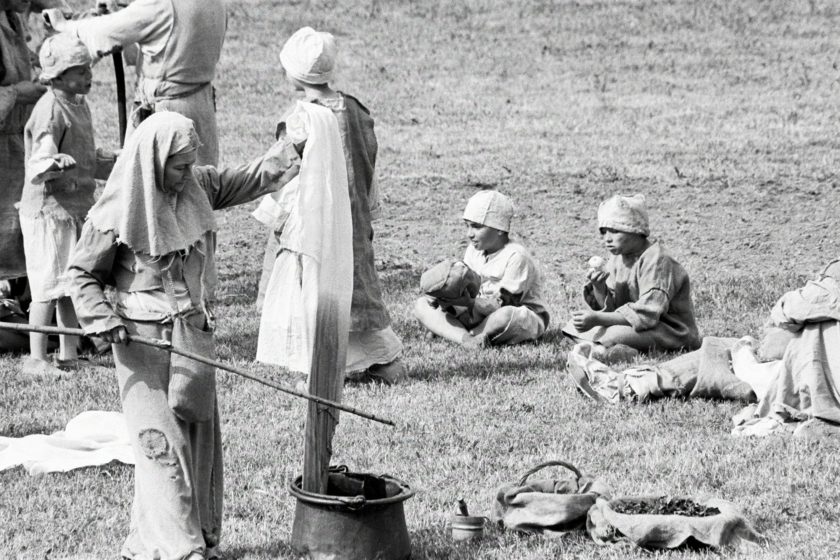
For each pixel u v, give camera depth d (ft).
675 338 80.33
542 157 141.59
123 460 61.52
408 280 103.45
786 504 55.06
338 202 49.42
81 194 78.89
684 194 129.29
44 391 74.08
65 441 63.72
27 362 79.15
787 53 177.88
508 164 139.64
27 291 89.30
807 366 63.77
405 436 65.21
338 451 62.80
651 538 50.03
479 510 55.01
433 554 50.03
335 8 198.39
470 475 59.52
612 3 199.21
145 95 78.69
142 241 45.34
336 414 49.67
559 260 110.01
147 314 46.06
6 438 64.69
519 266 85.40
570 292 99.09
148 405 46.29
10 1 85.25
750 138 146.41
